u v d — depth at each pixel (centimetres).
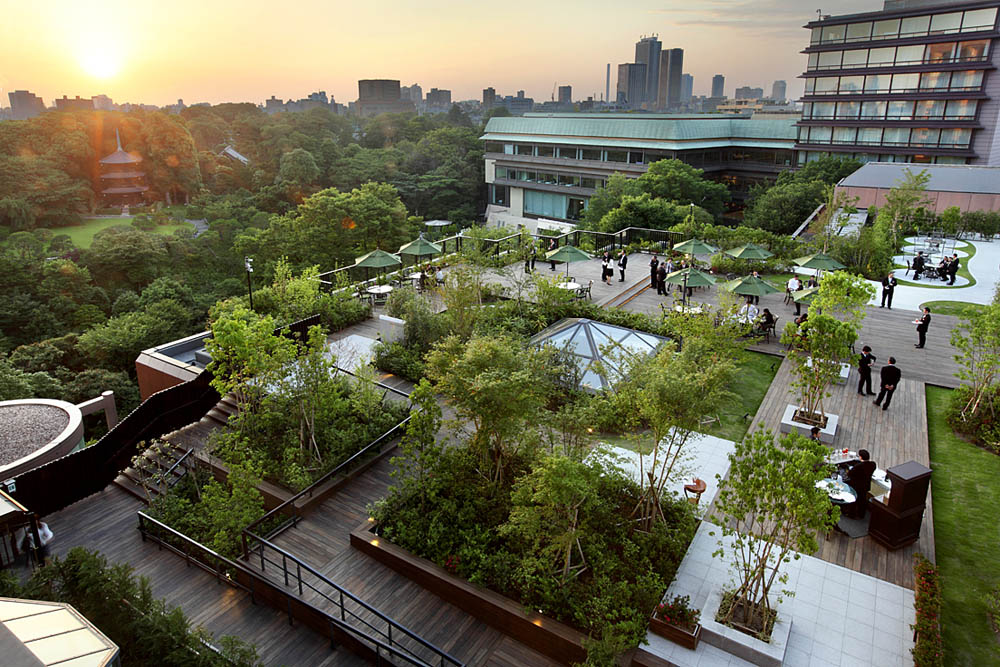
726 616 983
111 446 1570
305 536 1269
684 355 1323
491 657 990
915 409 1725
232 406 1814
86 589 1014
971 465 1466
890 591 1077
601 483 1194
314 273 2691
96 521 1417
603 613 981
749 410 1728
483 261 2550
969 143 6394
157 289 5106
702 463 1474
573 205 8350
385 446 1573
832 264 2553
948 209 3888
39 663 698
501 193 9594
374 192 6625
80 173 8819
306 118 12675
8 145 8100
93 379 3462
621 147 7556
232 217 8262
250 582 1158
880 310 2558
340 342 2197
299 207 6088
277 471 1463
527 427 1277
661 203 4653
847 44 6906
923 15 6419
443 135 11075
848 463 1328
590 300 2586
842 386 1870
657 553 1131
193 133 12056
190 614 1104
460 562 1110
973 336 1633
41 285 4938
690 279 2384
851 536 1217
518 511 1060
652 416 1150
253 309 2358
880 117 6869
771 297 2717
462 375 1268
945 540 1214
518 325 2100
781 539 1160
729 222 7456
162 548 1311
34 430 1823
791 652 948
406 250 2803
